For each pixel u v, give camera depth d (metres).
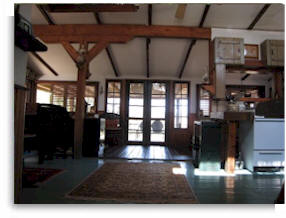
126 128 7.93
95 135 5.12
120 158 4.87
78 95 5.06
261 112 4.99
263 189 2.81
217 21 5.48
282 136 3.74
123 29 5.61
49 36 5.64
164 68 7.49
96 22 5.64
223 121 4.17
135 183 2.96
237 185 2.97
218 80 4.98
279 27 5.53
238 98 4.52
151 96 8.05
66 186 2.76
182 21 5.52
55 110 4.44
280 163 3.72
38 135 4.14
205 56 6.74
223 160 4.25
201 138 3.88
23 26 1.82
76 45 6.44
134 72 7.85
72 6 4.82
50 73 8.02
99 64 7.46
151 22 5.54
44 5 4.73
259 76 7.66
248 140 3.94
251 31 5.64
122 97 7.96
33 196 2.39
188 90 7.99
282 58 5.06
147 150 6.48
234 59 4.99
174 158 5.04
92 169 3.73
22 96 1.92
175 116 7.98
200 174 3.55
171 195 2.52
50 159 4.55
